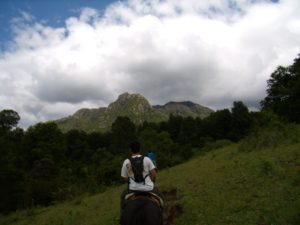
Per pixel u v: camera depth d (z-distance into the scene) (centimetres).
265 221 958
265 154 1778
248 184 1307
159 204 740
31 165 7438
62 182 4662
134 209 675
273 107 5662
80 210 1962
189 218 1131
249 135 2456
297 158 1466
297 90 5072
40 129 8319
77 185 3312
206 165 2161
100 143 11606
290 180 1215
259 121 2552
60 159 8119
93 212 1767
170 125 12569
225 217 1058
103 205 1889
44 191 4481
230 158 2117
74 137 11288
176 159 5084
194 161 2855
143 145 6762
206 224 1051
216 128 10325
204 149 4744
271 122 2400
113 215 1490
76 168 7244
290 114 5103
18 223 2364
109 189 2884
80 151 10125
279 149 1825
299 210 953
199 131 10594
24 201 4591
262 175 1359
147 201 697
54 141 8238
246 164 1645
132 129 12206
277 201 1066
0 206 5109
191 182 1606
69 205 2436
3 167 5312
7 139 6316
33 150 7550
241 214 1048
